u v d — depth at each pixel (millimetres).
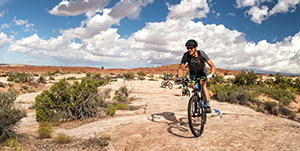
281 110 15789
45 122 6727
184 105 10383
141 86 24453
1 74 41719
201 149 3227
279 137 3629
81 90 8336
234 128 4305
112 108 8406
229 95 17766
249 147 3189
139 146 3682
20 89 25797
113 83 27359
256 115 6109
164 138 3912
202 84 4051
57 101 7641
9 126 4547
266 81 36438
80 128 5766
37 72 58188
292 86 31688
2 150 3777
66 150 3848
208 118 5781
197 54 3848
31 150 3867
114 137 4488
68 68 74562
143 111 9148
